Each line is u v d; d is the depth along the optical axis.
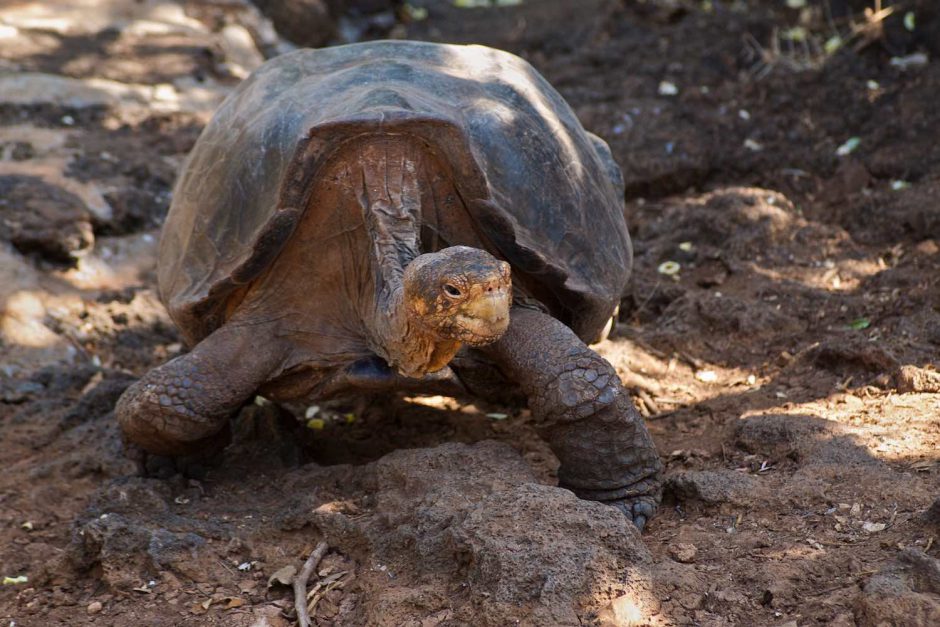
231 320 6.06
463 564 4.91
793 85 11.76
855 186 10.31
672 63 12.89
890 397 6.59
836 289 8.65
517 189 5.95
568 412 5.41
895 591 4.36
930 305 7.90
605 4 15.61
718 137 11.27
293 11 15.97
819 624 4.42
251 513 5.97
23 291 8.73
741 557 4.99
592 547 4.73
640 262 9.50
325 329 5.89
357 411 7.51
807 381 7.10
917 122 10.79
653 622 4.53
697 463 6.23
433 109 5.73
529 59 14.63
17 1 14.37
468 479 5.47
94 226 9.70
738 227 9.59
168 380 5.89
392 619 4.78
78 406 7.41
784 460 6.00
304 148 5.39
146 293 9.24
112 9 14.49
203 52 13.60
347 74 6.32
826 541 5.02
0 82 11.69
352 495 5.89
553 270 5.80
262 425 6.92
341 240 5.69
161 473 6.36
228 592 5.30
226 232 6.04
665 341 8.05
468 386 5.98
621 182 7.72
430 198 5.61
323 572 5.33
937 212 9.12
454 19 17.78
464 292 4.50
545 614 4.47
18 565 5.76
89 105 11.73
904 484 5.34
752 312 8.13
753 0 14.16
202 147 6.87
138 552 5.49
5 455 7.03
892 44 12.06
